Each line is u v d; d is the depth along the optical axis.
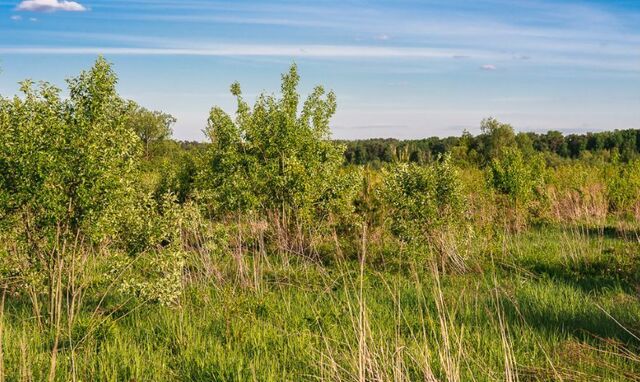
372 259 12.84
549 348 7.23
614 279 11.34
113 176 8.41
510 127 57.91
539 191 21.08
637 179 22.53
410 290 10.40
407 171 13.39
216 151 16.75
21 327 8.38
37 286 8.62
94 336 7.71
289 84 16.50
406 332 7.98
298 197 15.37
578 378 6.20
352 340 7.48
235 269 11.93
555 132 96.50
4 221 8.27
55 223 8.32
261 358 7.09
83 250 9.24
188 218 10.92
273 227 15.45
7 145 7.97
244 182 15.77
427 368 5.84
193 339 7.79
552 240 16.22
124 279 9.10
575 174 26.30
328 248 14.41
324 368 6.40
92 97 8.45
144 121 56.62
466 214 14.20
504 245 13.67
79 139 8.30
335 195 15.99
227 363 6.77
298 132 16.20
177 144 57.34
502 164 19.91
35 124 8.27
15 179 8.14
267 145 16.28
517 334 7.66
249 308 8.96
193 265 11.77
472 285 10.79
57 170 8.08
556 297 9.85
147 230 9.16
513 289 10.30
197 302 9.70
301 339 7.60
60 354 7.15
